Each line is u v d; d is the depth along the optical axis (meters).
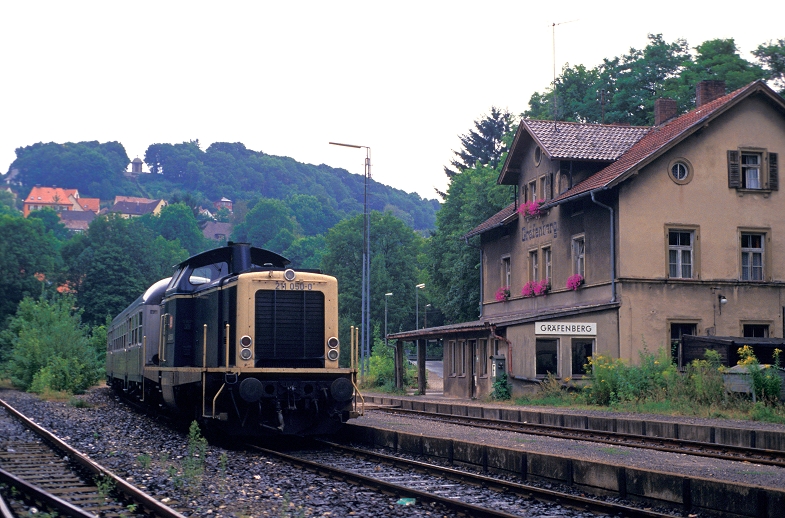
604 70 56.78
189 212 158.38
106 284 81.88
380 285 84.38
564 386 27.62
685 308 28.38
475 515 8.99
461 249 50.47
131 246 94.62
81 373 38.59
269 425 15.79
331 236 89.00
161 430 18.55
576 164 31.62
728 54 48.09
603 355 27.08
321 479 11.53
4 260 74.56
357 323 84.31
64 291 88.25
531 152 34.91
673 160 28.72
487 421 21.81
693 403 22.09
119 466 12.38
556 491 10.62
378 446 15.84
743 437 16.16
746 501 8.85
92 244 92.88
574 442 16.11
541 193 34.03
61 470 12.11
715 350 25.36
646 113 52.09
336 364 16.61
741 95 28.80
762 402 20.81
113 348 33.31
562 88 58.06
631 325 27.91
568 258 31.45
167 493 10.13
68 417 22.08
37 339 40.56
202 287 18.45
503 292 36.91
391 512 9.23
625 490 10.35
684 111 46.91
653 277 28.25
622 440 16.98
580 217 30.66
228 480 11.26
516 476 12.05
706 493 9.31
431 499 9.72
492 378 31.36
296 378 15.75
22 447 14.95
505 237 37.56
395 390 40.44
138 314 23.83
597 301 29.19
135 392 25.94
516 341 29.75
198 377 15.95
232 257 18.41
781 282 29.09
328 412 15.91
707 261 28.73
